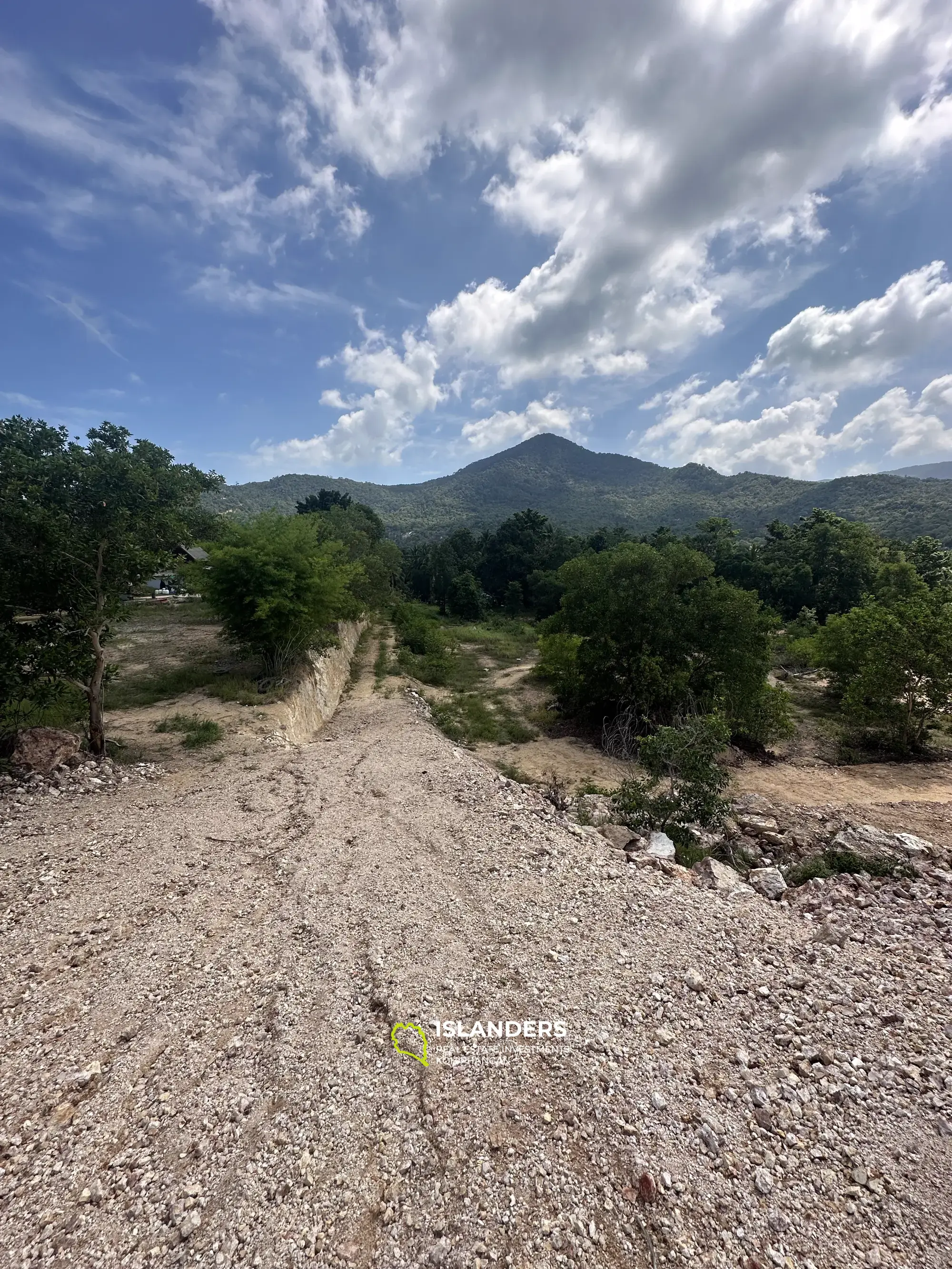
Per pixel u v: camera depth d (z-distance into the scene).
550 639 21.20
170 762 10.17
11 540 8.17
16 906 5.22
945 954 4.46
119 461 8.71
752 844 8.37
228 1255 2.40
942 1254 2.34
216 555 15.32
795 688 24.05
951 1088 3.16
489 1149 2.89
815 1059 3.41
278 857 6.46
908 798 12.21
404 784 9.21
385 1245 2.44
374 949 4.65
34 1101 3.20
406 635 35.97
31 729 8.94
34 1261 2.38
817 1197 2.60
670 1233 2.46
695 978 4.16
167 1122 3.07
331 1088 3.29
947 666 14.93
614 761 15.52
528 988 4.13
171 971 4.39
